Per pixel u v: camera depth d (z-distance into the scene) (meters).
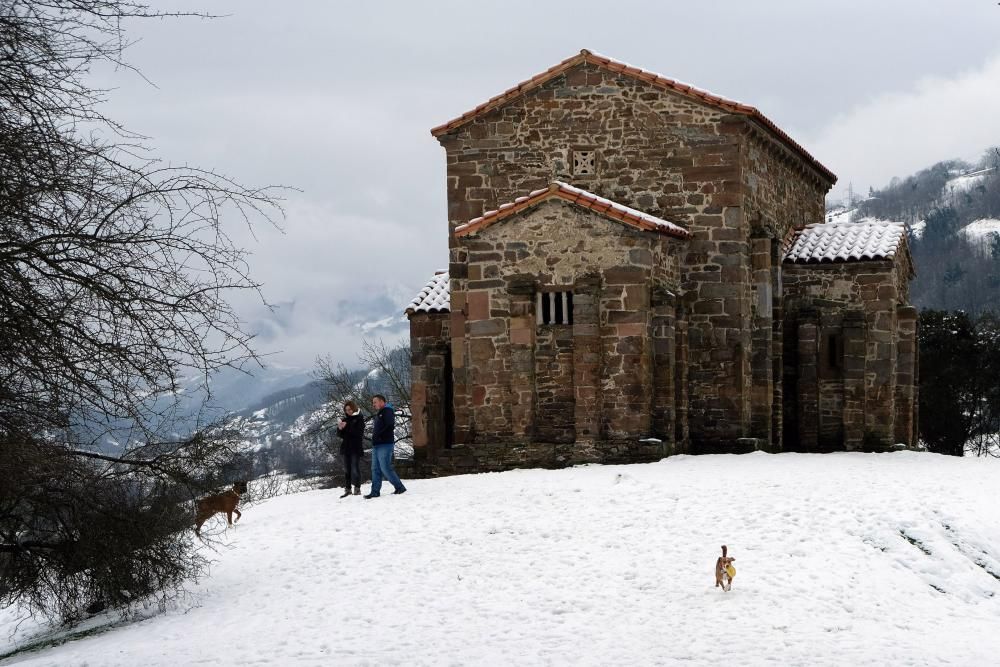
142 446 15.33
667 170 28.78
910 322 31.55
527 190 29.55
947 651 12.64
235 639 14.41
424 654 13.13
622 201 29.08
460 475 25.69
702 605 14.75
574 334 26.33
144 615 16.89
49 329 11.50
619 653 12.80
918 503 19.16
